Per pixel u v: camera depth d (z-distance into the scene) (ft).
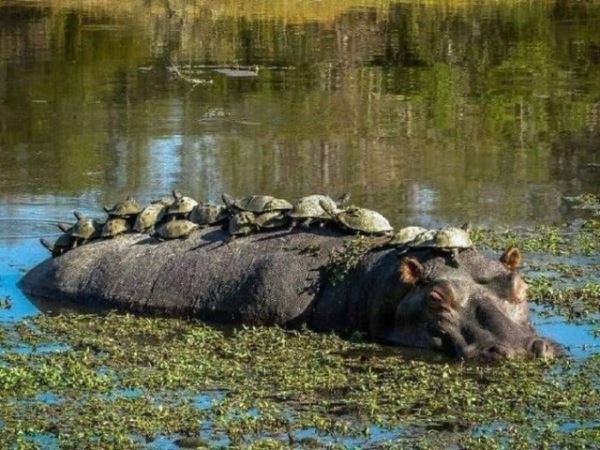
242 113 102.63
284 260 55.77
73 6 168.96
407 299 51.34
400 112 104.01
